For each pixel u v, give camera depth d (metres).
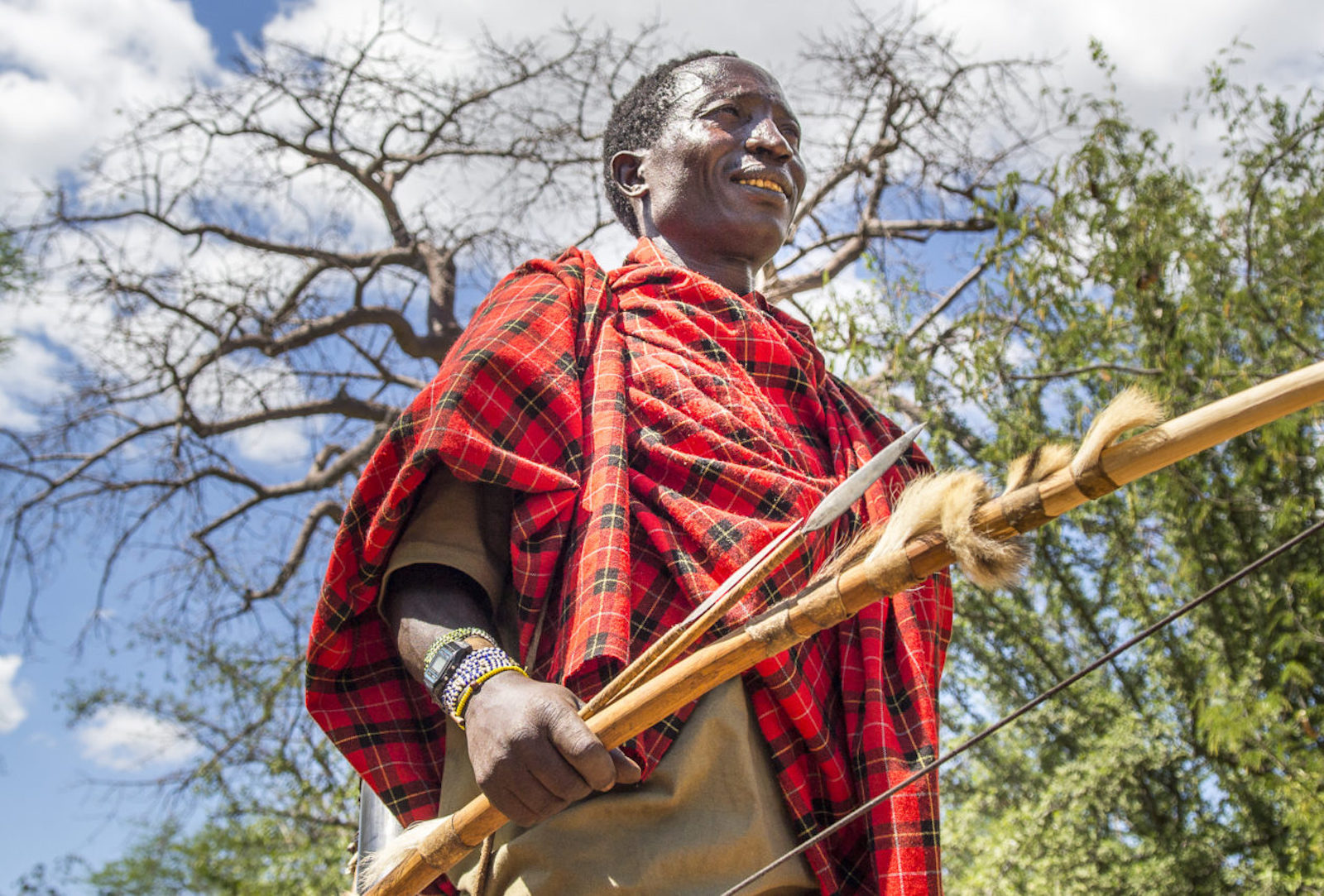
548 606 2.47
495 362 2.53
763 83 3.52
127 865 12.16
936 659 2.84
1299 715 6.43
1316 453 6.62
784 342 2.97
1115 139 7.32
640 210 3.49
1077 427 7.58
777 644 2.03
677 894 2.29
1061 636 8.18
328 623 2.51
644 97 3.60
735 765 2.40
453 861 2.28
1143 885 6.70
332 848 10.18
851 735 2.59
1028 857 6.97
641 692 2.10
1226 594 7.01
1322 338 7.04
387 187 13.73
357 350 13.59
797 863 2.45
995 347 7.46
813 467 2.79
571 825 2.32
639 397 2.68
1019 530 1.92
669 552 2.46
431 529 2.46
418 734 2.64
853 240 11.67
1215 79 7.29
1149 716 7.53
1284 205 7.16
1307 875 6.41
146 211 13.03
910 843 2.47
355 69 12.91
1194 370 7.16
